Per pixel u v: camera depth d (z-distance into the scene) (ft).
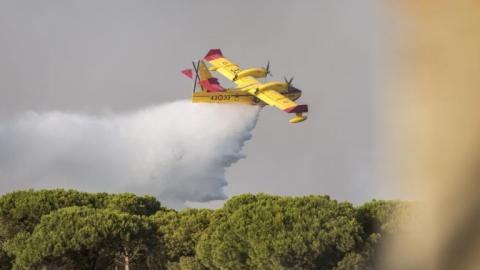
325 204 573.74
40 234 547.08
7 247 574.56
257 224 547.90
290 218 551.18
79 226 552.41
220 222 606.55
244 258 558.15
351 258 536.42
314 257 536.83
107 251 565.53
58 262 549.54
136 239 578.66
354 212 577.43
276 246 529.45
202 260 587.68
